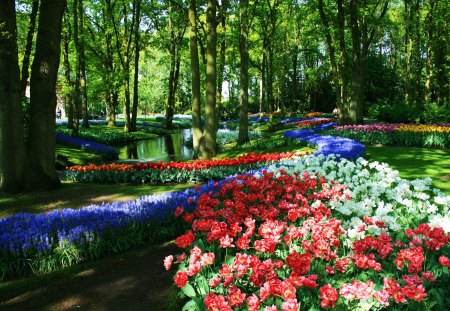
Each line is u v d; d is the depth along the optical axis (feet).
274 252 12.89
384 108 97.25
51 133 32.68
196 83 51.06
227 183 22.52
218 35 71.41
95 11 101.19
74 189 33.06
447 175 33.78
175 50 92.68
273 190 20.85
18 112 30.94
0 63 29.78
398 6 104.27
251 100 186.50
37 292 15.08
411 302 9.70
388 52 157.38
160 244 19.52
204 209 17.52
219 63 77.05
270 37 87.86
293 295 9.07
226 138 81.30
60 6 31.58
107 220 19.03
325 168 26.45
